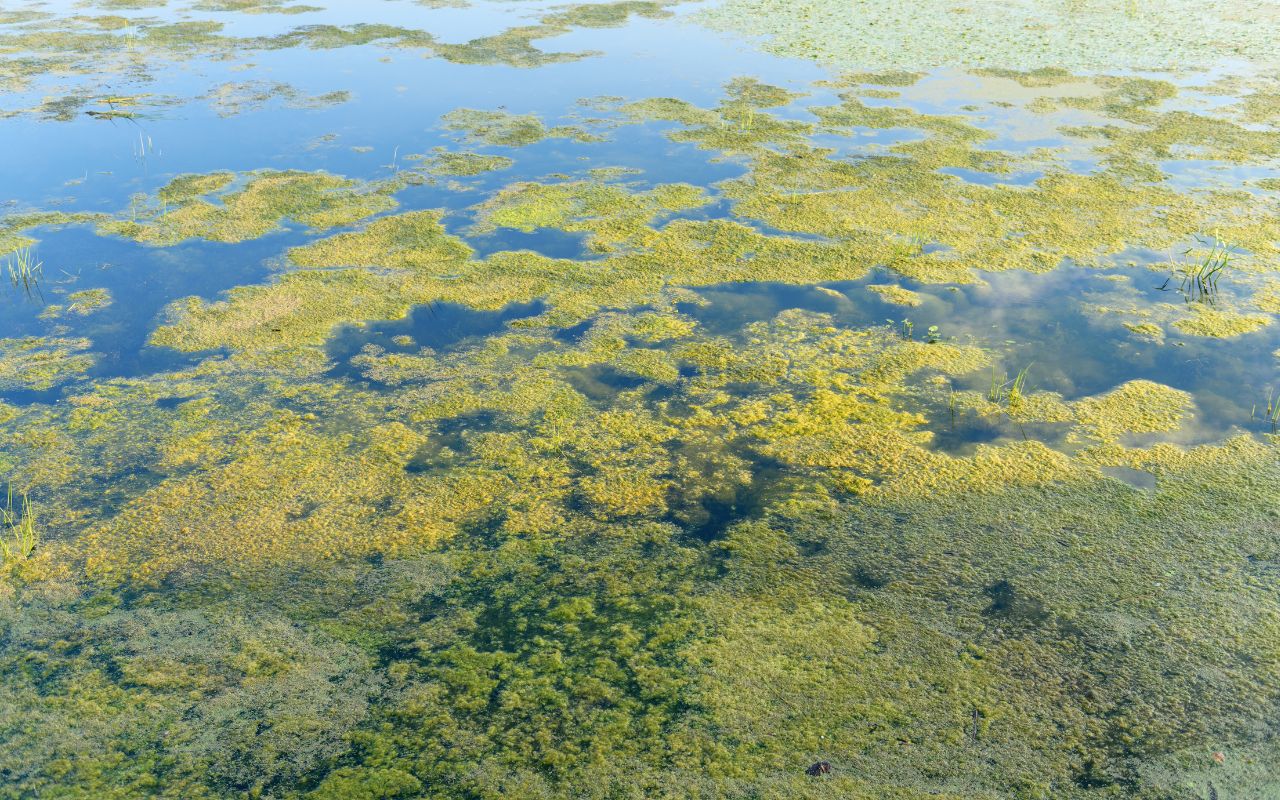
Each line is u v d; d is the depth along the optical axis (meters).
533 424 5.86
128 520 5.04
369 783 3.59
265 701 3.96
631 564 4.71
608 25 15.35
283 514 5.08
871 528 4.89
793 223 8.51
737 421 5.85
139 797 3.54
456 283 7.58
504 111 11.53
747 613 4.37
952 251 7.94
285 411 6.00
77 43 14.24
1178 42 13.56
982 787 3.52
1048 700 3.87
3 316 7.10
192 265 7.88
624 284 7.54
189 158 10.15
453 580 4.63
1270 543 4.67
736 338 6.77
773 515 5.03
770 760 3.64
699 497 5.19
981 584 4.49
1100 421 5.70
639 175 9.62
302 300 7.32
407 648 4.24
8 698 3.97
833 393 6.09
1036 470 5.29
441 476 5.39
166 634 4.31
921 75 12.50
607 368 6.45
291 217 8.76
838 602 4.42
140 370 6.45
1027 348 6.52
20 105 11.58
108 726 3.84
